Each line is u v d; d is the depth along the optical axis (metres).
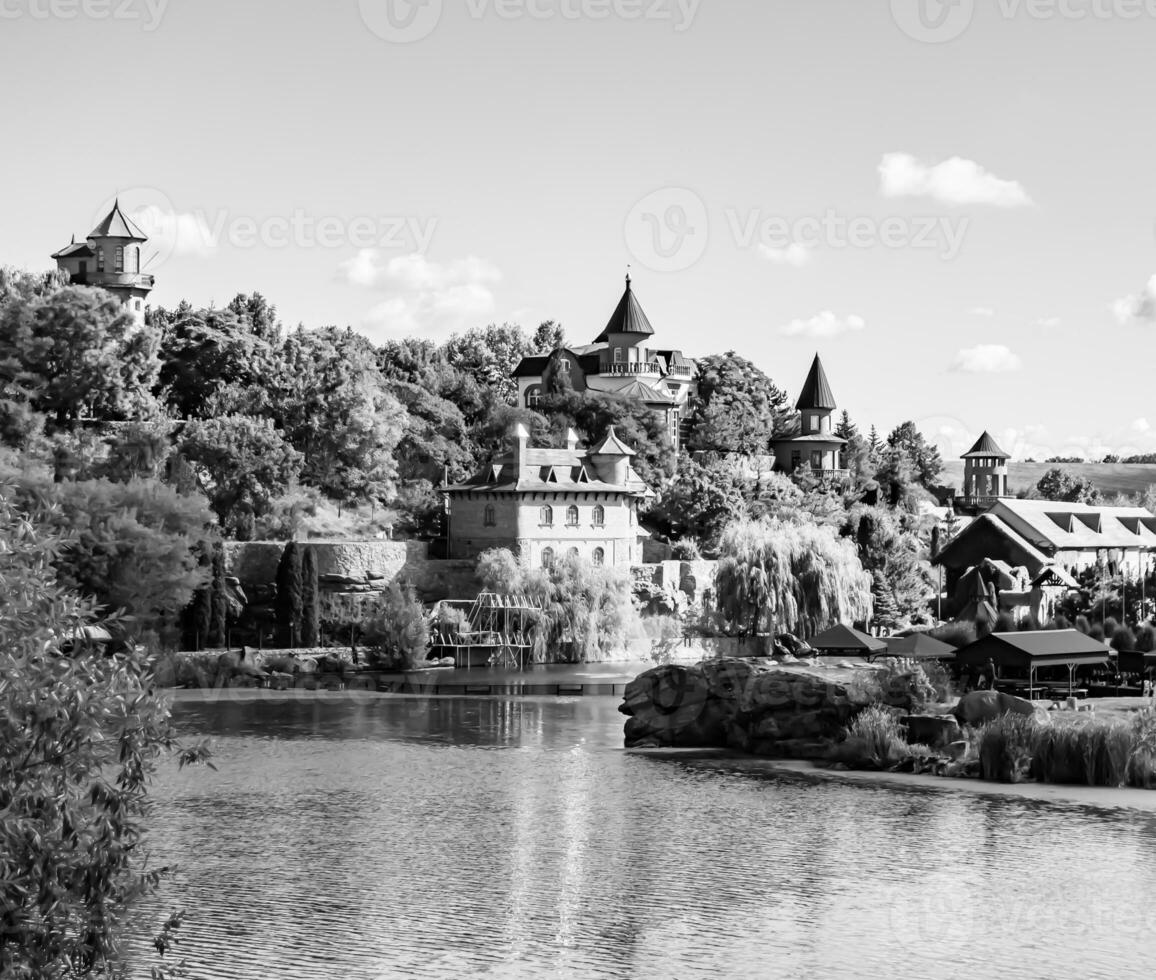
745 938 48.53
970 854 59.28
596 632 142.12
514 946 47.59
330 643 137.00
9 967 28.25
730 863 58.03
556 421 192.88
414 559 145.88
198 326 177.25
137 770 30.59
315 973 44.84
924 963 46.12
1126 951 47.16
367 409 161.12
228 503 145.62
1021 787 73.31
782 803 69.38
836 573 133.12
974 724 81.44
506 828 64.06
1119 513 165.75
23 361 145.00
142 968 44.91
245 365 174.50
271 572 138.25
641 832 63.28
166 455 140.00
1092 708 82.69
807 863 57.84
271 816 66.12
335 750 85.19
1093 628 102.38
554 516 153.12
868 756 79.69
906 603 145.12
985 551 141.38
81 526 113.00
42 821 28.89
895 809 67.88
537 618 139.25
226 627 131.75
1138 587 126.06
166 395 172.75
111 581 115.88
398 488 170.25
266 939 48.00
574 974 44.81
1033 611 116.94
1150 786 73.56
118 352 150.88
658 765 80.50
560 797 70.88
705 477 176.38
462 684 118.81
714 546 172.88
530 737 91.06
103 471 133.75
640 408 199.50
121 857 30.50
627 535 158.50
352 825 64.44
